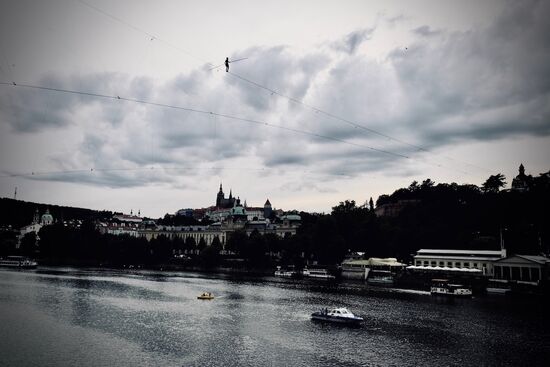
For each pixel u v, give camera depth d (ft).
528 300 577.84
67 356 293.02
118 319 415.23
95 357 292.40
